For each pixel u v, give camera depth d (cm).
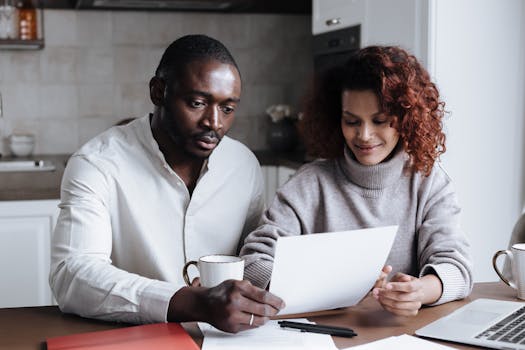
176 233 159
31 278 271
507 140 251
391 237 130
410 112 149
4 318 131
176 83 141
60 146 369
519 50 248
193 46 142
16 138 351
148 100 377
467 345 115
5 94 359
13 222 267
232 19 385
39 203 268
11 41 333
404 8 250
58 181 277
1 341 118
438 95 159
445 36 241
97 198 148
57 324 128
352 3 288
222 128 145
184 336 116
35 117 364
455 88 244
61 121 368
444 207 160
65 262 137
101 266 134
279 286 124
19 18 339
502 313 130
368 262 130
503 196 254
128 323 128
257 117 394
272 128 374
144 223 155
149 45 374
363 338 119
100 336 117
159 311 124
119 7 355
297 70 396
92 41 367
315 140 168
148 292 125
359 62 151
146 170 156
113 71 371
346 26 295
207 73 140
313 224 164
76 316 133
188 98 140
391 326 126
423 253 155
